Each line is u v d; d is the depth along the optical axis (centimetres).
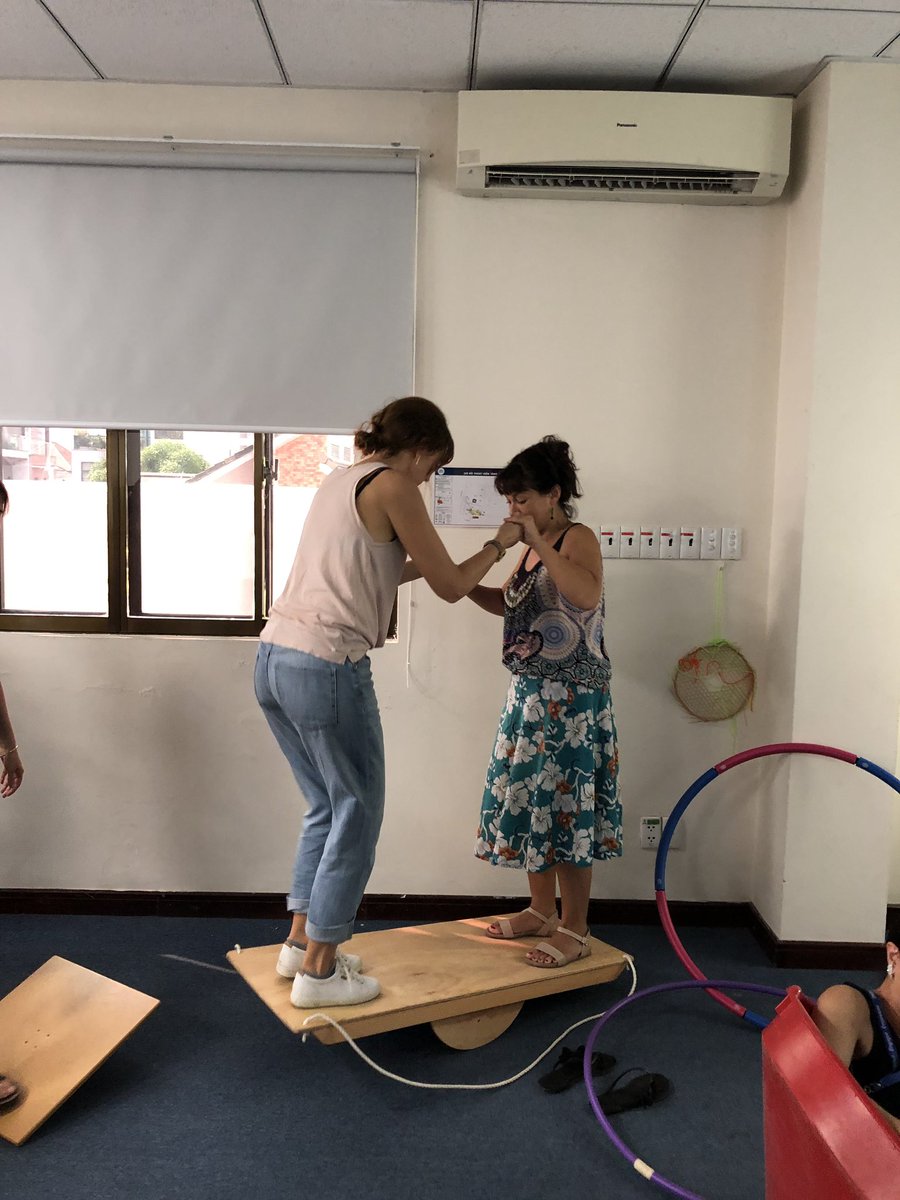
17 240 266
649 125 252
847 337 252
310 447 286
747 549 281
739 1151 183
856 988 136
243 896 283
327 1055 213
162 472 285
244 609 290
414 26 230
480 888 285
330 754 195
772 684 275
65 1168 173
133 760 281
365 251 267
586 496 279
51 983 211
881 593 258
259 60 251
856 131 247
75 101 268
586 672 228
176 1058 210
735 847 287
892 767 261
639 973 256
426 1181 173
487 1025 220
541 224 272
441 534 276
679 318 275
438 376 274
